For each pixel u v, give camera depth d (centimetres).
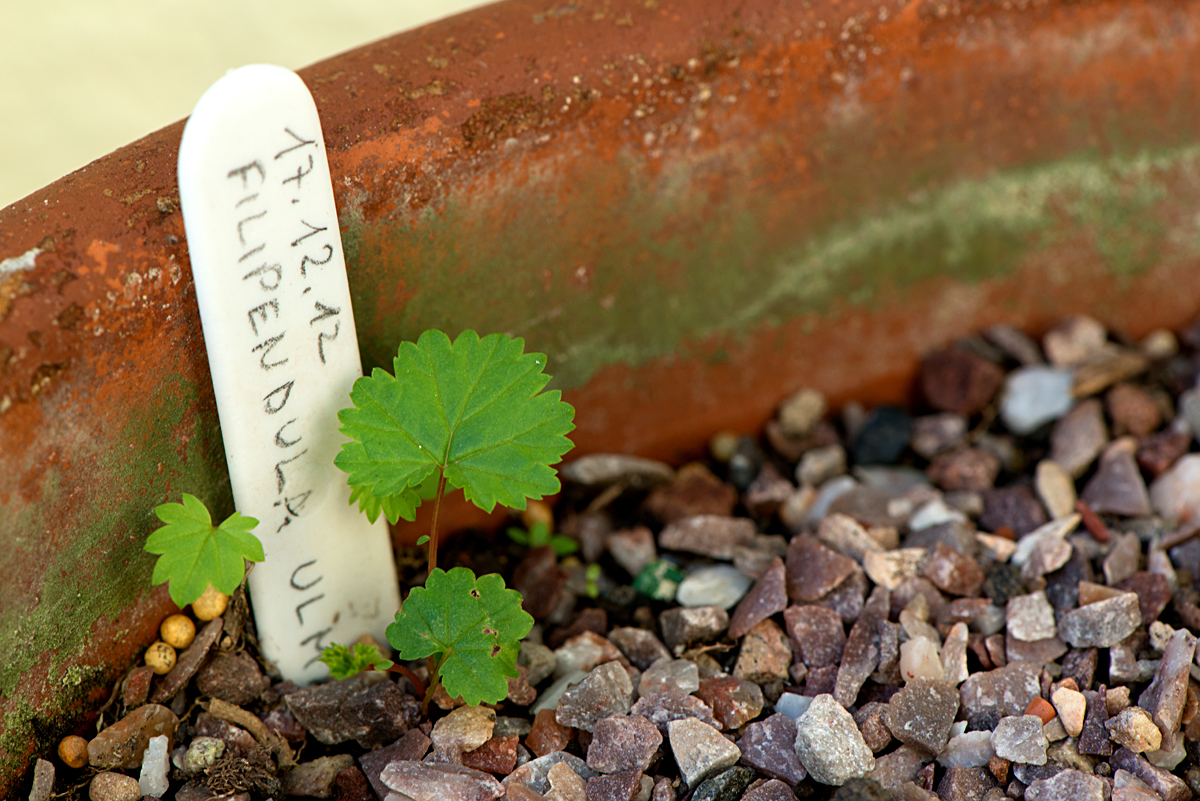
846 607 34
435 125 33
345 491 33
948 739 32
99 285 31
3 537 30
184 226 31
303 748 33
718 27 35
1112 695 33
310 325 32
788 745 32
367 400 32
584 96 34
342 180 32
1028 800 32
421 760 32
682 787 32
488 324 35
